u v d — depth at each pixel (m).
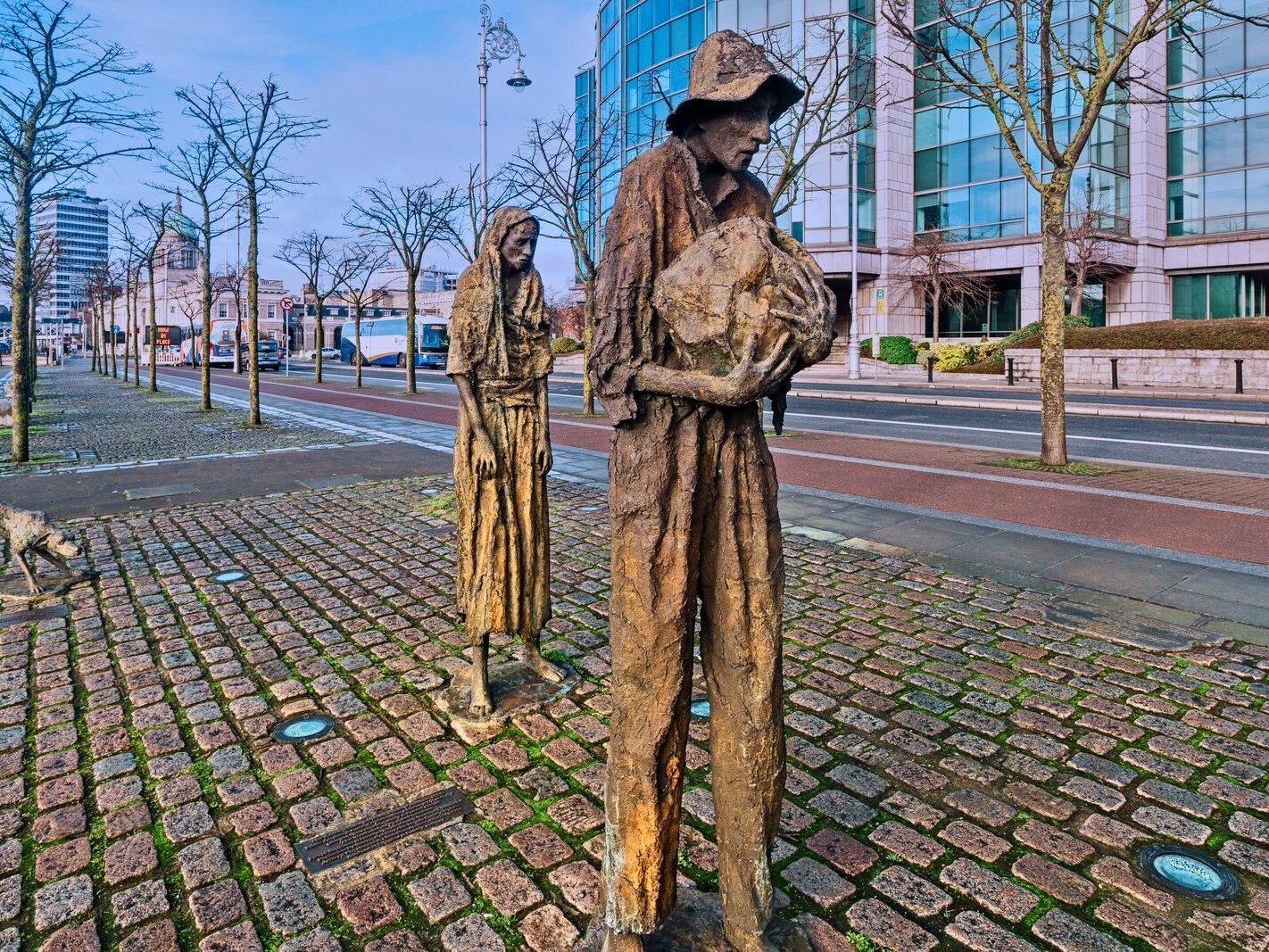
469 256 23.22
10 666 5.04
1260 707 4.25
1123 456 12.60
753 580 2.17
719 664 2.21
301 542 8.04
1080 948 2.62
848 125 31.03
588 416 19.02
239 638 5.48
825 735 4.05
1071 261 30.69
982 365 31.50
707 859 3.09
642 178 2.05
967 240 35.03
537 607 4.41
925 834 3.24
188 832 3.33
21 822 3.41
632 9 37.78
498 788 3.65
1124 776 3.63
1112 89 29.58
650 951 2.35
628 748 2.17
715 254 1.97
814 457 12.78
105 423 19.72
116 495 10.51
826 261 35.69
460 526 4.24
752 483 2.17
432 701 4.50
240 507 9.80
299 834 3.31
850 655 5.01
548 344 4.41
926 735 4.03
